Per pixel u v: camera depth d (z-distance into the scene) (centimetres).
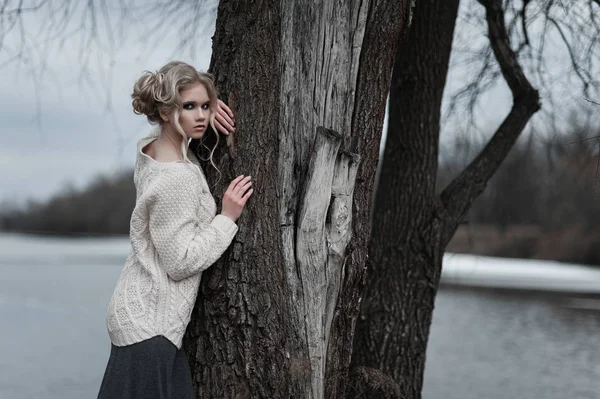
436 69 496
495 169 501
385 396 438
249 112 297
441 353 982
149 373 272
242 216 291
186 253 272
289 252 296
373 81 314
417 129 496
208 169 301
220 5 314
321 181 294
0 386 746
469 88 580
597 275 2397
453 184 504
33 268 2553
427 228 491
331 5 305
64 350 956
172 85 277
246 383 288
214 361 291
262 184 294
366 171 314
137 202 280
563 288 1969
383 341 482
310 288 296
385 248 496
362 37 311
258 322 288
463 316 1383
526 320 1330
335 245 300
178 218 274
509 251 2900
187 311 282
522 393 747
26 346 979
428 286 491
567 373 852
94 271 2422
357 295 313
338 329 308
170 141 292
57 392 727
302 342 294
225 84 301
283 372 288
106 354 936
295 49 304
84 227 6125
